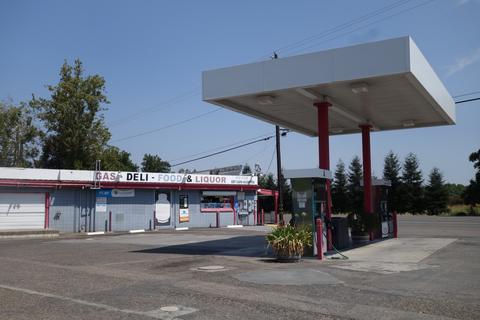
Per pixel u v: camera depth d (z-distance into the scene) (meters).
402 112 20.89
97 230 32.12
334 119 22.34
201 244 21.12
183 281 10.98
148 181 33.94
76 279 11.28
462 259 15.01
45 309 8.16
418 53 14.69
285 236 14.62
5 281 11.01
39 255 16.75
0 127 47.16
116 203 33.06
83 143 43.19
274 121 22.92
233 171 42.31
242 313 7.91
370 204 22.42
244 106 19.67
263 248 18.97
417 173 80.19
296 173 15.94
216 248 19.20
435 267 13.27
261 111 20.75
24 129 48.59
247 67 16.38
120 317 7.63
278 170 35.94
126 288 10.08
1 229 28.77
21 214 29.66
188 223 36.12
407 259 15.08
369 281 11.02
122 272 12.45
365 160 22.80
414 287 10.27
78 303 8.62
